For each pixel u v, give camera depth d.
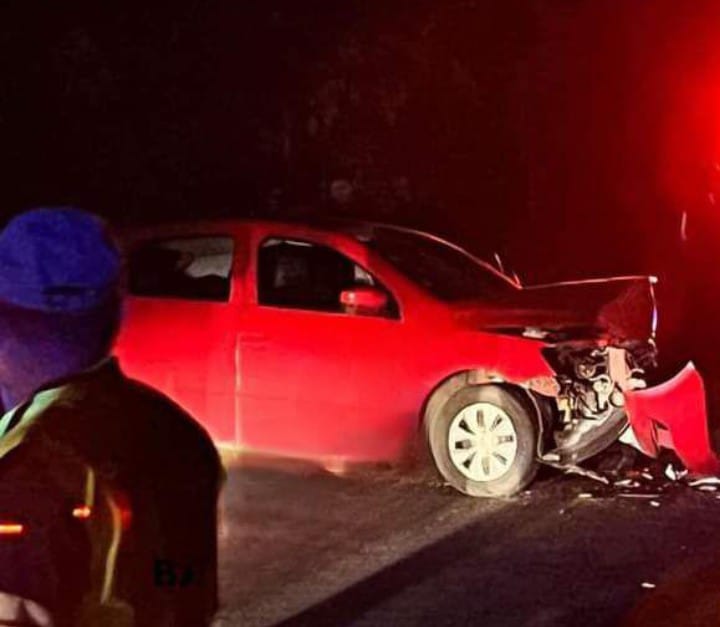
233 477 8.42
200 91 16.70
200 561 2.08
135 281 8.60
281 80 16.67
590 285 8.46
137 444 2.06
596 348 8.12
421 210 16.75
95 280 2.07
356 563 6.67
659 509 7.76
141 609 2.01
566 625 5.71
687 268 16.19
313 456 8.33
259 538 7.12
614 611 5.90
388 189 16.72
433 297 8.22
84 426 2.04
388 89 16.73
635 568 6.57
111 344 2.12
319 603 6.03
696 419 8.30
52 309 2.05
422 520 7.53
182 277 8.58
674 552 6.86
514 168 17.19
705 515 7.63
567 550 6.89
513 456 8.02
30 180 16.58
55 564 1.97
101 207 16.62
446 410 8.10
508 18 16.98
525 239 17.14
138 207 16.64
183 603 2.05
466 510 7.77
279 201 16.61
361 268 8.34
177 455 2.09
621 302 8.27
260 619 5.80
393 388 8.14
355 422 8.21
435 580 6.38
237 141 16.73
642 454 8.61
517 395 8.02
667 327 14.45
